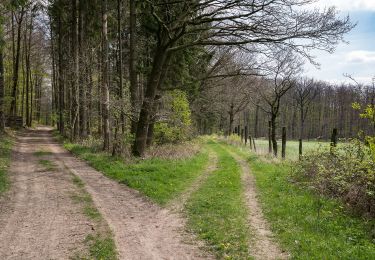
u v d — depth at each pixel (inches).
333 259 264.4
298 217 372.8
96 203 442.9
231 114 1911.9
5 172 615.2
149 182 551.8
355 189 402.0
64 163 756.0
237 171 687.7
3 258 275.0
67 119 1417.3
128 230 346.3
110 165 692.7
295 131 3508.9
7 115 1707.7
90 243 309.0
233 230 342.3
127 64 1296.8
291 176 570.9
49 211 402.3
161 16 832.3
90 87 1138.0
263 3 692.7
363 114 418.0
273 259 275.1
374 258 266.7
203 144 1337.4
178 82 1054.4
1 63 1250.0
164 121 949.8
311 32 693.9
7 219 369.1
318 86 3378.4
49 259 275.0
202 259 280.2
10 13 1614.2
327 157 526.0
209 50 1279.5
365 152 451.8
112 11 1087.0
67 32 1471.5
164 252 293.3
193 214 400.2
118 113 848.9
